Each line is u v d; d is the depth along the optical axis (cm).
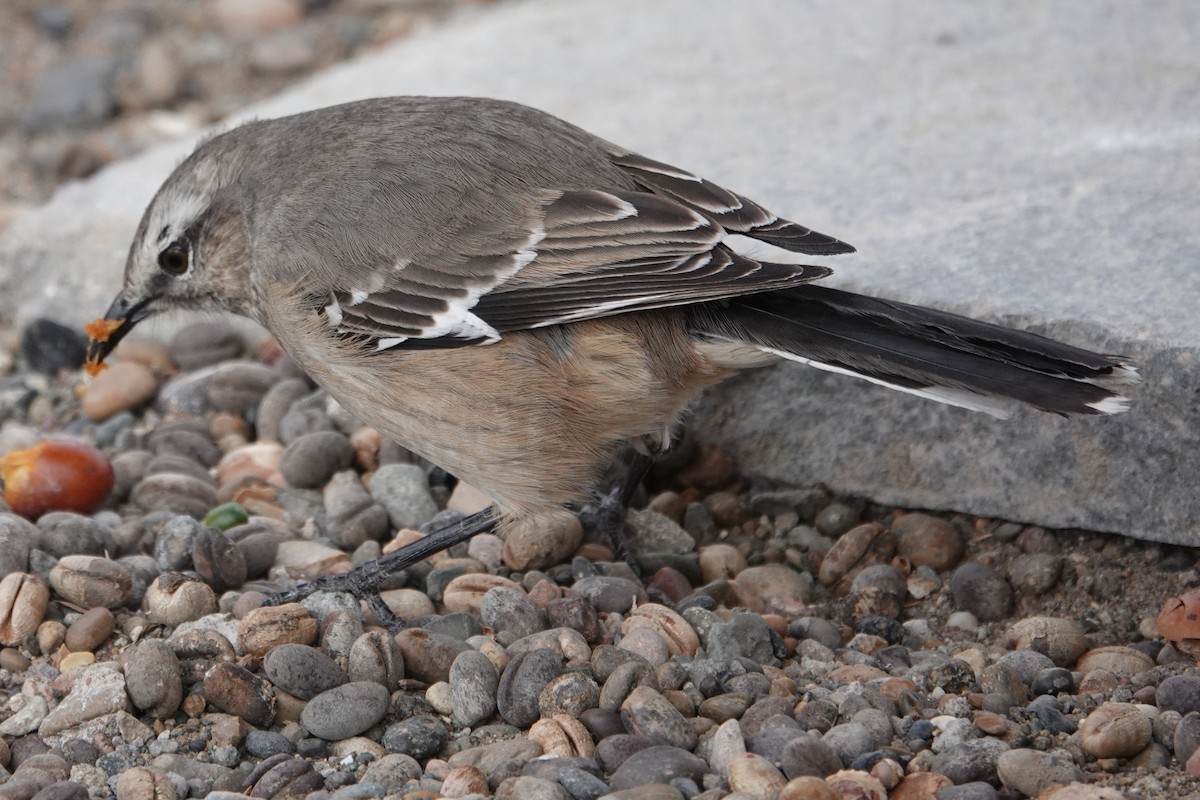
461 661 809
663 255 843
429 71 1516
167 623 887
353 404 903
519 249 859
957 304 971
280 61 1753
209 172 965
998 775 725
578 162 908
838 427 1025
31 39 1850
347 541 1003
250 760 789
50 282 1334
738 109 1359
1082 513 945
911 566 976
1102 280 978
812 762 721
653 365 855
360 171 902
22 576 886
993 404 802
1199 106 1251
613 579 921
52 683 824
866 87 1375
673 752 731
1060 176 1153
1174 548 936
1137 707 773
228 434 1163
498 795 712
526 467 873
